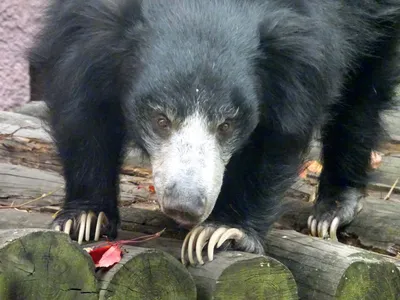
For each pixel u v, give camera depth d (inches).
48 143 326.6
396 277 209.2
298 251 221.3
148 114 202.8
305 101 219.9
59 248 173.8
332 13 232.7
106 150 230.7
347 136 286.5
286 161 227.8
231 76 200.8
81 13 217.6
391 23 275.4
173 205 190.7
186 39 204.8
